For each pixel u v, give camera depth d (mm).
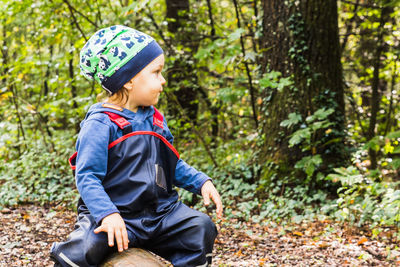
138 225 1637
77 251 1560
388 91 9570
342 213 4406
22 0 5980
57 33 6648
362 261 3680
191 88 8781
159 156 1773
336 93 5898
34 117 8391
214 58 7281
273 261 3760
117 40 1710
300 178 5746
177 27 8867
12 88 7320
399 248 3934
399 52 7840
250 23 6902
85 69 1779
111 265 1549
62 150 6758
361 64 9188
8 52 8281
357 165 4977
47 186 6070
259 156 6195
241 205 5289
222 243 4312
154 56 1753
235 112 9453
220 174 6297
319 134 5758
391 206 4105
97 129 1661
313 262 3693
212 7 9234
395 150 4906
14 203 5305
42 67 8156
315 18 5805
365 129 8914
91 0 6816
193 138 8320
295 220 4910
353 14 8836
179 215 1708
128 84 1734
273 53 6020
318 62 5836
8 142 6988
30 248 3967
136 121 1749
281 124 5555
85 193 1571
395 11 7758
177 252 1699
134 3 5289
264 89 6184
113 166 1679
